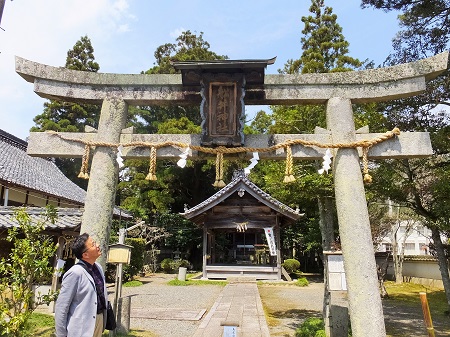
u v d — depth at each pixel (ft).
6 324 16.33
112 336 19.72
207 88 15.58
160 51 100.12
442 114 25.23
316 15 63.36
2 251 34.71
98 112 100.07
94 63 99.45
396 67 15.99
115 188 16.39
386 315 32.48
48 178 59.52
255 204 59.16
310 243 70.44
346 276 14.56
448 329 26.35
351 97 16.38
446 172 23.43
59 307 9.87
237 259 74.59
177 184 86.38
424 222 26.76
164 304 34.91
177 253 80.43
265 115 92.02
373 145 15.72
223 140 15.24
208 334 22.31
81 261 10.90
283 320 28.43
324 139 16.15
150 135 16.58
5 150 56.13
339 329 19.51
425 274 60.85
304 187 33.32
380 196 27.37
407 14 24.97
